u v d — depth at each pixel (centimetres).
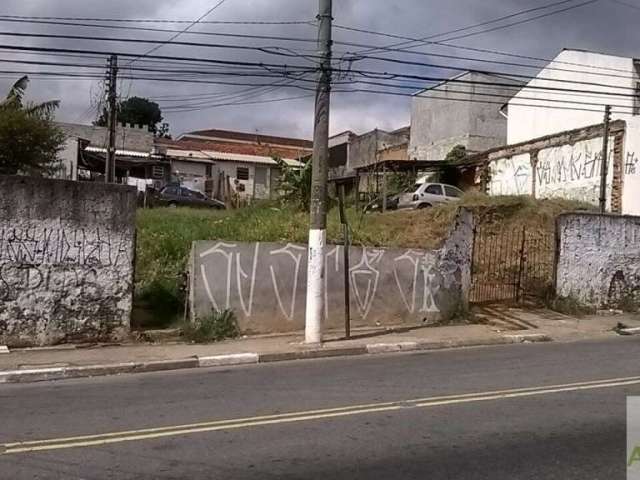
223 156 4712
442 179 3566
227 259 1305
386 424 678
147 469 540
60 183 1180
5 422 695
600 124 2675
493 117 4203
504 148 3244
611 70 3012
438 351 1248
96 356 1095
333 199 2523
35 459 567
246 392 847
